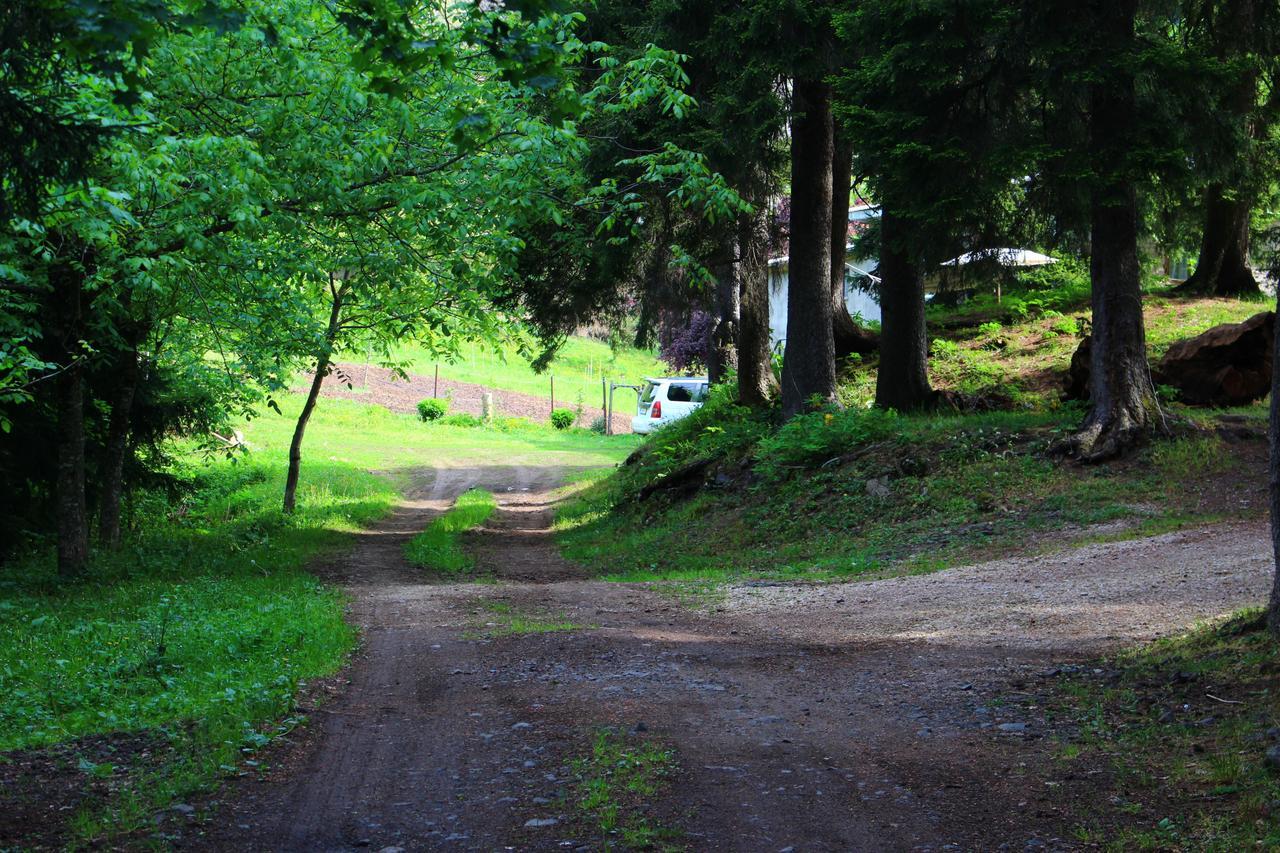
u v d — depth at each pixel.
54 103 5.64
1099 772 5.26
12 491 18.08
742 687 7.67
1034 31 14.46
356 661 9.04
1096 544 13.08
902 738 6.16
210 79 11.03
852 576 13.65
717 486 21.02
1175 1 16.41
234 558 17.39
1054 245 17.12
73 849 4.56
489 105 11.75
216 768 5.73
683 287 22.06
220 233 11.62
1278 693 5.93
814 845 4.59
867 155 16.66
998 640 8.77
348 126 11.31
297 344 15.89
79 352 14.62
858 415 19.53
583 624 10.78
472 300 13.38
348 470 37.16
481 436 51.53
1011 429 17.89
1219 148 15.83
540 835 4.79
